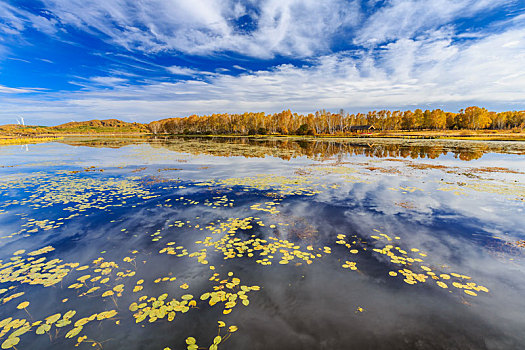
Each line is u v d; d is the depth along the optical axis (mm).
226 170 15766
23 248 5605
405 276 4453
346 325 3385
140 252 5391
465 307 3697
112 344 3086
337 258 5098
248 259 5055
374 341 3125
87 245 5746
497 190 10219
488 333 3242
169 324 3406
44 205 8648
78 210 8156
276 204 8656
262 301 3850
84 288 4164
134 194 10078
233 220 7207
